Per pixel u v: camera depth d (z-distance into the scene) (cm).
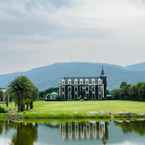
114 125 15362
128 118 18838
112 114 19262
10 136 12075
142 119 18200
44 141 11112
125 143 10562
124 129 13738
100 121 17412
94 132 13125
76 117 19112
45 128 14438
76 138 11725
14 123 16688
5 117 19175
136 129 13675
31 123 16650
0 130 13738
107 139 11369
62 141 11169
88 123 16438
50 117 19012
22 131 13475
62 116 19125
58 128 14450
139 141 10825
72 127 14825
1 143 10688
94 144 10588
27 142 10906
